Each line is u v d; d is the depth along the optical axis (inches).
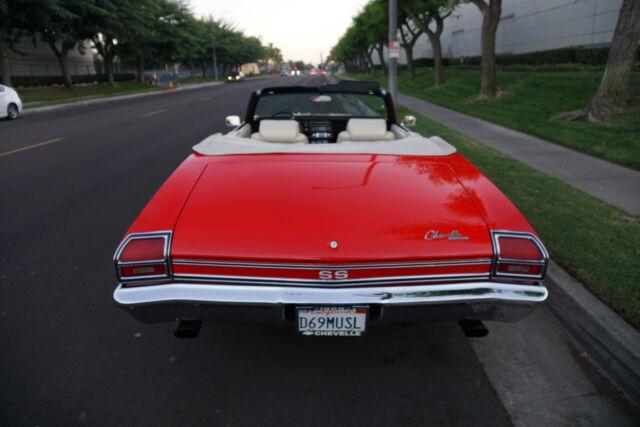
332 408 77.4
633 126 311.6
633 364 83.7
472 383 84.3
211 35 2508.6
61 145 350.9
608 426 73.5
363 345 96.3
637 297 103.3
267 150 99.8
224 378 85.5
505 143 313.4
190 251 69.6
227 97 944.9
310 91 147.6
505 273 71.4
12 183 232.1
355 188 82.2
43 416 75.2
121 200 201.8
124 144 352.8
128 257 69.6
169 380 85.0
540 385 83.7
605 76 352.2
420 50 1982.0
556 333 101.3
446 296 70.2
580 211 164.4
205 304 69.8
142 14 1269.7
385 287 70.7
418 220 74.1
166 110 661.3
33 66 1320.1
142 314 72.1
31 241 154.6
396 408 77.5
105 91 1294.3
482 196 82.0
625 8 335.9
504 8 1181.1
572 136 315.9
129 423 73.9
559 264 121.6
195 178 87.0
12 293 118.8
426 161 96.9
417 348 95.3
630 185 204.5
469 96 655.1
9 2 839.1
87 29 1114.1
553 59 812.0
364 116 154.1
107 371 87.4
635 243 134.7
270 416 75.5
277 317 71.7
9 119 570.9
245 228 72.0
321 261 68.9
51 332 100.9
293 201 77.9
